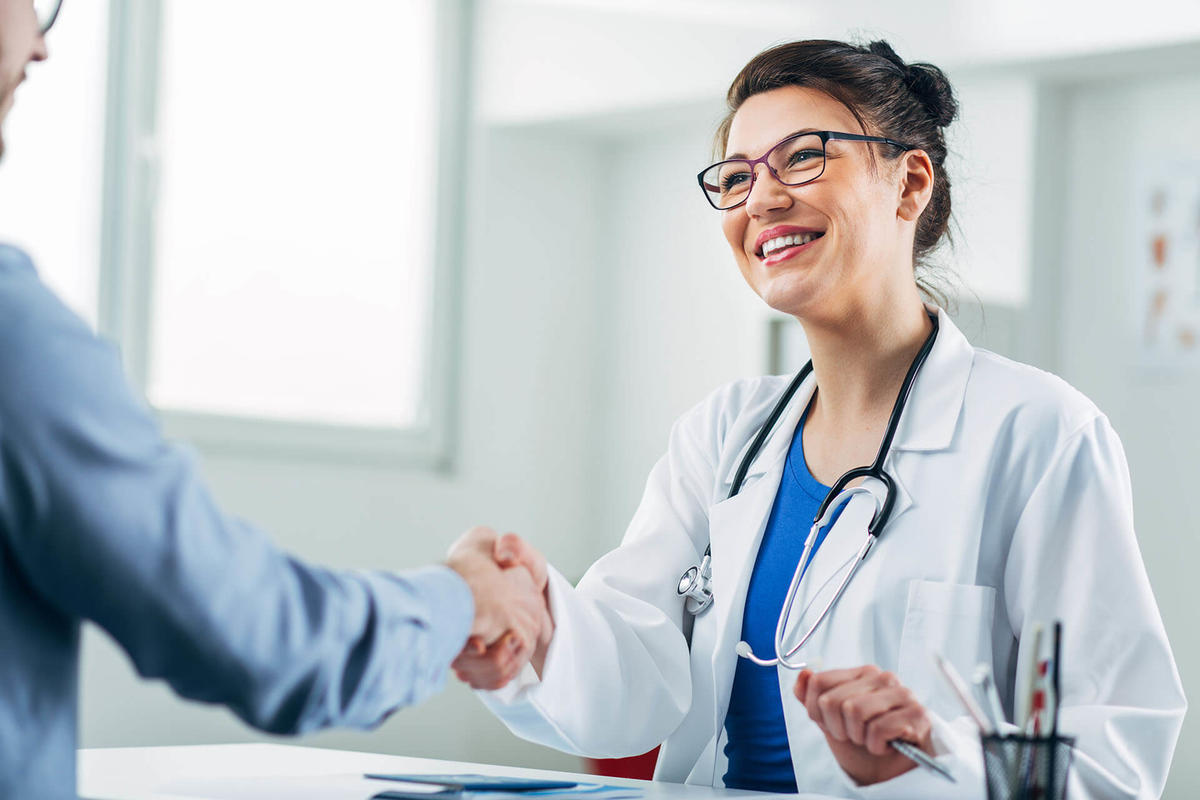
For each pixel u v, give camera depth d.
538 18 4.54
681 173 4.71
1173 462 3.68
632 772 2.74
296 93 4.28
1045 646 0.98
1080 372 3.84
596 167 4.90
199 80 4.05
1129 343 3.76
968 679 1.41
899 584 1.46
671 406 4.71
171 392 3.98
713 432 1.79
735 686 1.58
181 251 4.01
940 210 1.68
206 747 1.63
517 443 4.71
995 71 3.77
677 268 4.71
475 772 1.38
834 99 1.56
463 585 1.04
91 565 0.77
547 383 4.79
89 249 3.79
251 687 0.83
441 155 4.61
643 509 1.81
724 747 1.59
